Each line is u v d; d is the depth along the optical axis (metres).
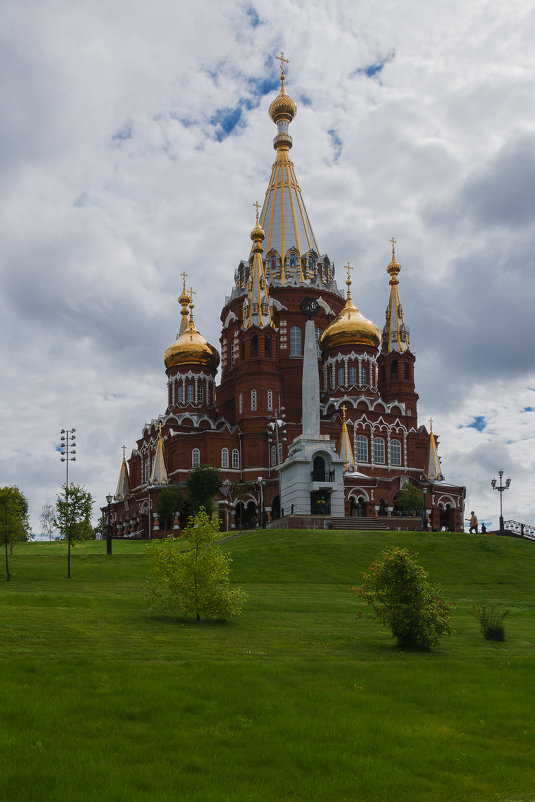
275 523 85.31
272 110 137.38
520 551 72.81
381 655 29.03
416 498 106.75
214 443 111.38
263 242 130.25
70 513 59.75
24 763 15.08
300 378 121.25
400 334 125.94
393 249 130.88
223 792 14.30
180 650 27.56
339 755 16.38
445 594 54.69
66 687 20.56
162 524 108.62
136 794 13.87
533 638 35.66
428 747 17.39
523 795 15.16
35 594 43.22
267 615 40.12
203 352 122.69
